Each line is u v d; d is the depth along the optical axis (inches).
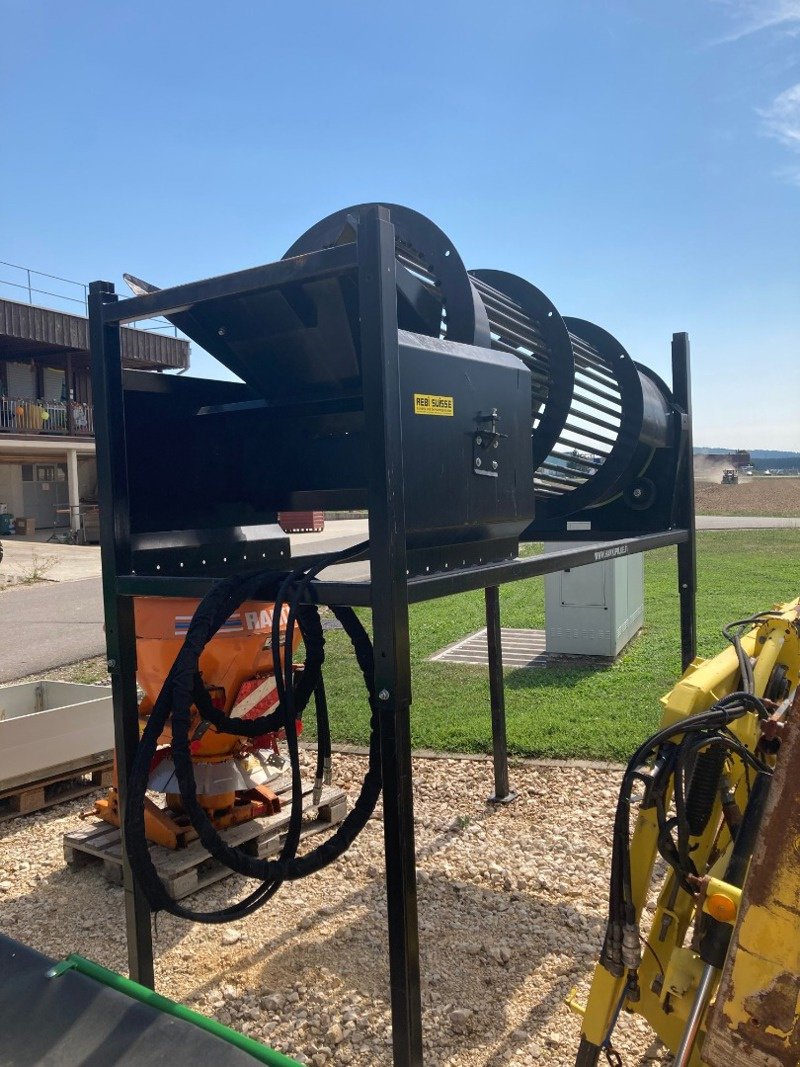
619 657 293.6
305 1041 97.5
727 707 69.6
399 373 72.5
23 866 146.4
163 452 109.6
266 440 123.3
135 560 100.7
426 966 111.0
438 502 78.2
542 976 108.3
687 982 67.4
